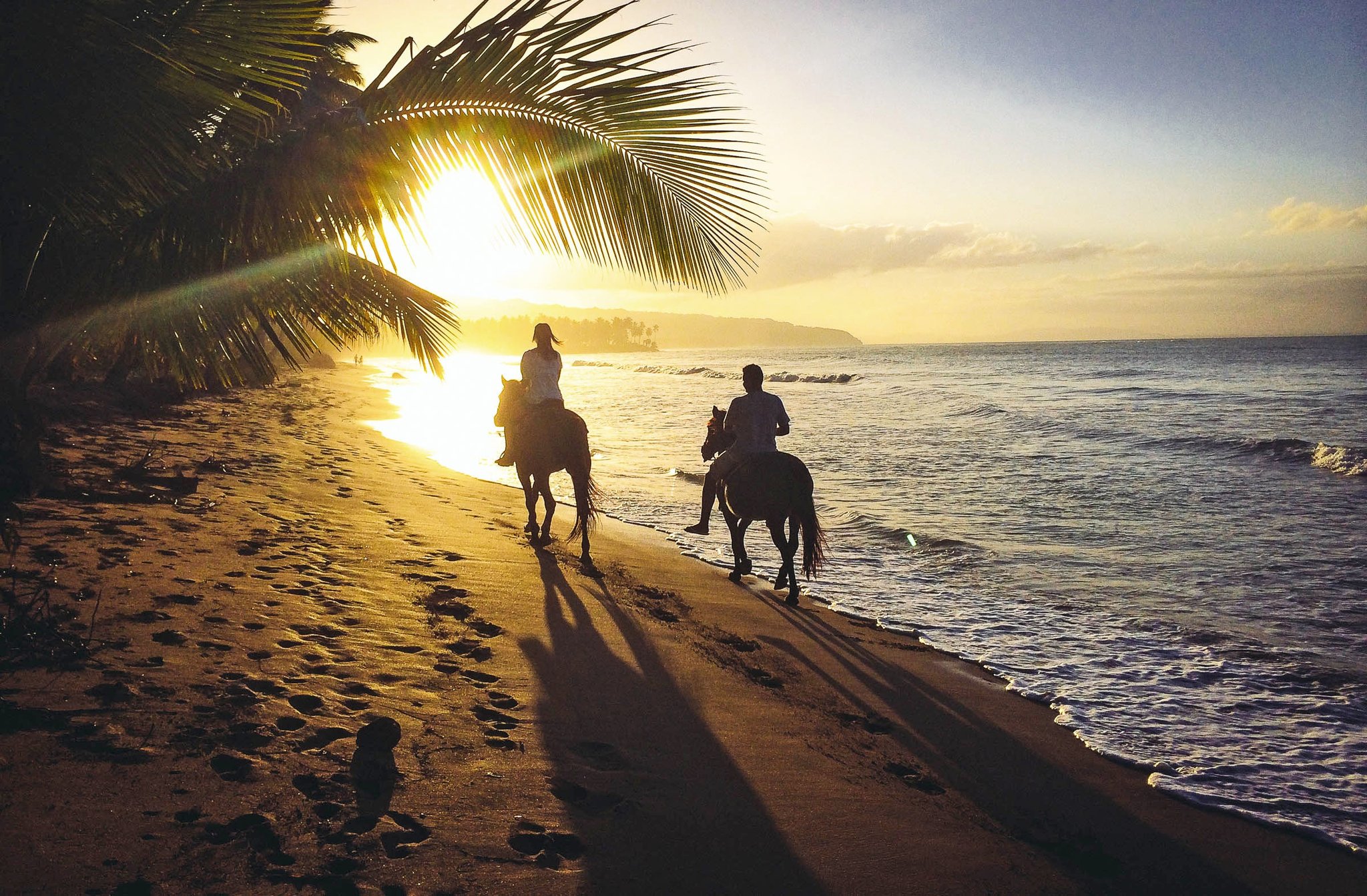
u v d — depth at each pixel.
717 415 8.56
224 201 3.95
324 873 2.55
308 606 5.22
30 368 4.36
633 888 2.78
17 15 3.21
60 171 3.67
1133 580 8.61
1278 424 24.03
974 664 6.21
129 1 3.63
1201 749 4.76
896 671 5.92
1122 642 6.73
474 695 4.30
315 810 2.91
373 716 3.80
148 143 3.67
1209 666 6.18
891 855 3.29
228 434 14.88
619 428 26.47
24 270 4.06
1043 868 3.37
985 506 12.70
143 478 8.15
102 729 3.18
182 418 16.08
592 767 3.69
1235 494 13.63
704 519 8.57
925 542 10.25
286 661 4.25
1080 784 4.28
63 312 4.12
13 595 4.14
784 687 5.31
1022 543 10.27
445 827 2.96
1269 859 3.63
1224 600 7.91
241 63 3.99
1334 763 4.61
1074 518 11.80
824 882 3.02
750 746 4.23
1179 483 14.68
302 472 11.34
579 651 5.33
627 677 4.99
